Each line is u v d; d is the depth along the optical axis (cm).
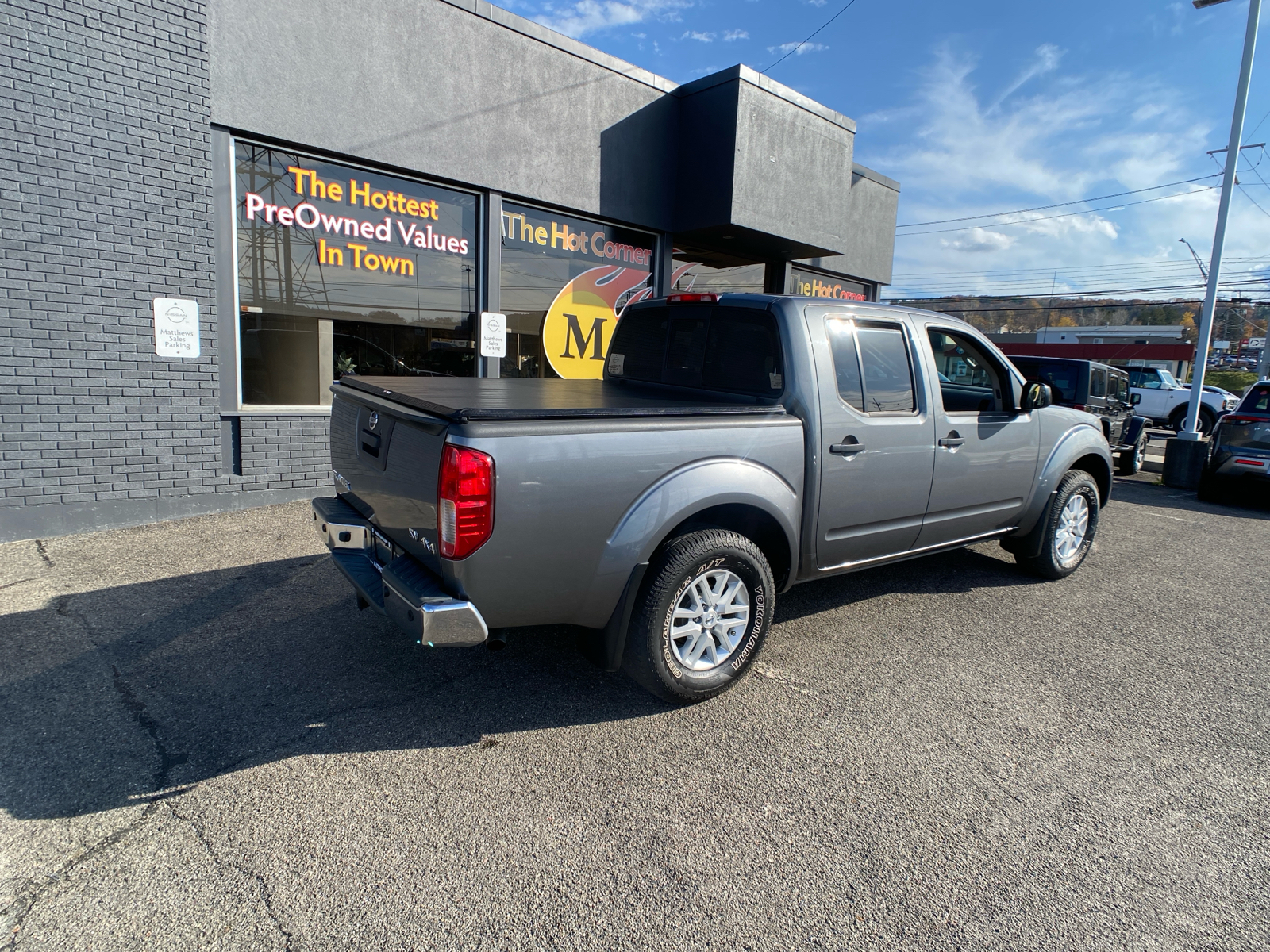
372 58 628
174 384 568
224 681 335
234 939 194
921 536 421
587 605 290
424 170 668
